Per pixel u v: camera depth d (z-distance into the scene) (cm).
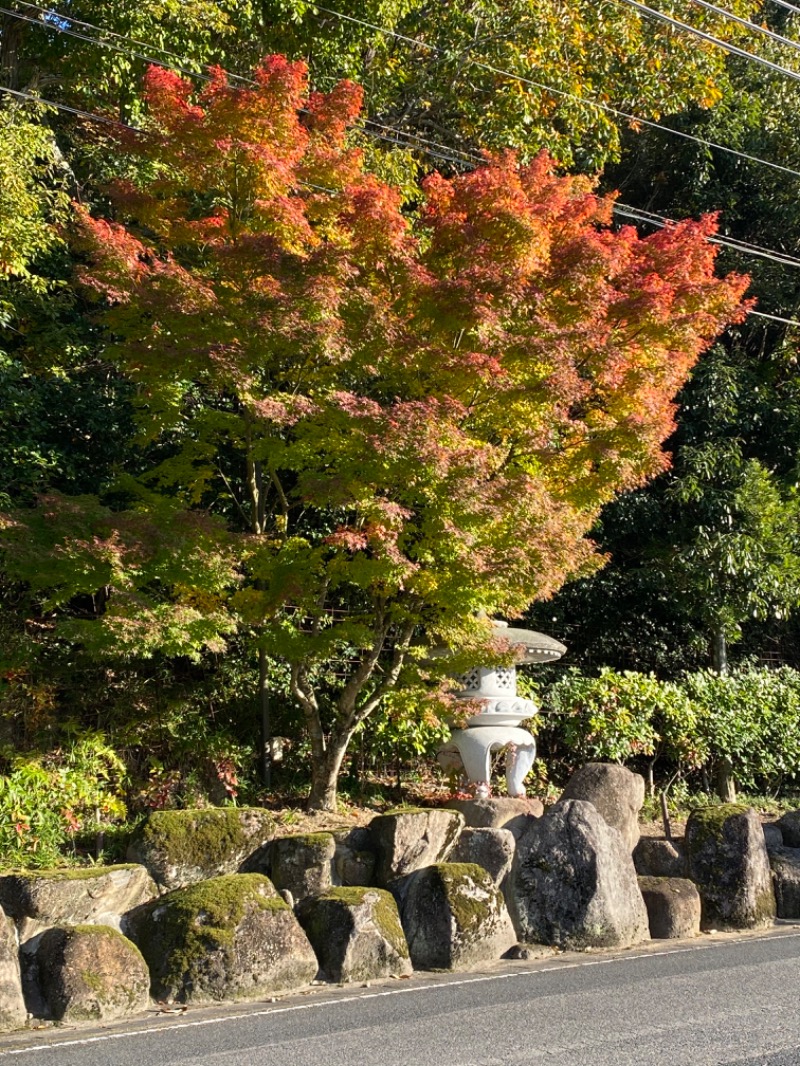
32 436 1189
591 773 998
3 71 1395
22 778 893
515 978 716
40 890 682
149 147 983
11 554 868
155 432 984
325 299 838
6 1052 562
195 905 695
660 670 1568
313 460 907
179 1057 543
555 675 1420
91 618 1154
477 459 845
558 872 827
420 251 1030
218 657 1216
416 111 1717
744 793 1490
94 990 634
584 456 929
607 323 939
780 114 1872
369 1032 583
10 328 1308
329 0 1455
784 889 955
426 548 906
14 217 1162
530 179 993
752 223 1886
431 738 1198
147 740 1097
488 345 897
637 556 1558
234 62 1501
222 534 912
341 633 969
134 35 1287
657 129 1875
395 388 962
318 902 748
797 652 1734
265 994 686
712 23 1756
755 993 659
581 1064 518
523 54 1589
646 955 789
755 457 1636
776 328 1847
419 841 828
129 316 938
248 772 1162
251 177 955
